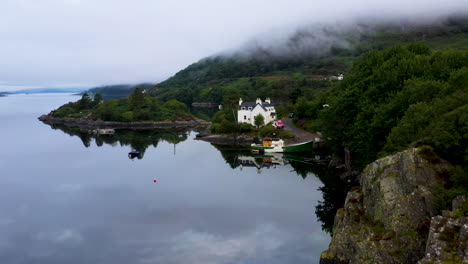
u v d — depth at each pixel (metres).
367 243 33.38
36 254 46.72
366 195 39.38
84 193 72.44
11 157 108.94
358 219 39.00
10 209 63.59
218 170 89.62
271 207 60.94
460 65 62.97
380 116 55.69
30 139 148.75
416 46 81.19
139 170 91.50
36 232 53.66
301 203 62.28
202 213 59.47
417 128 42.81
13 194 72.25
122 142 141.75
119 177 84.56
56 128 191.88
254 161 98.25
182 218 57.53
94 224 56.22
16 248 48.56
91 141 144.50
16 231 54.16
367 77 74.88
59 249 47.97
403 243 31.22
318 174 80.81
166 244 48.59
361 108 64.62
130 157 109.25
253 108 141.38
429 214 31.19
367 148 58.03
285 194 67.62
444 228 27.50
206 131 160.50
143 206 63.78
